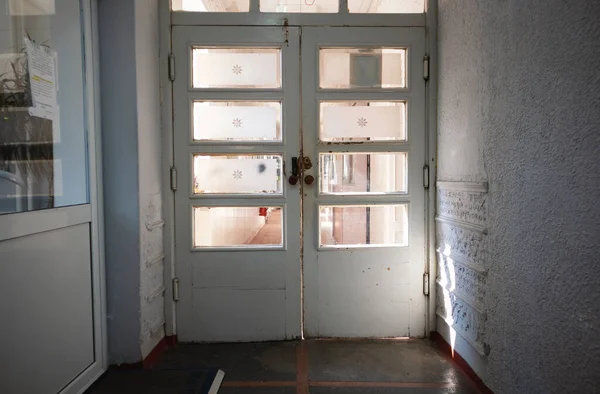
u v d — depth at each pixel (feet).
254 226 8.98
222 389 6.98
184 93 8.60
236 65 8.72
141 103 7.51
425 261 8.95
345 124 8.84
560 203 4.65
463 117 7.38
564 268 4.59
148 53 7.91
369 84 8.82
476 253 6.88
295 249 8.85
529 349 5.32
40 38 5.84
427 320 8.99
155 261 8.11
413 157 8.86
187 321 8.81
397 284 8.96
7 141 5.15
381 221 9.03
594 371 4.14
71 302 6.30
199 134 8.75
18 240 5.12
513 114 5.64
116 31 7.26
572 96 4.42
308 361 7.98
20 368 5.14
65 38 6.40
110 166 7.33
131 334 7.43
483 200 6.61
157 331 8.30
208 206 8.75
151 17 8.09
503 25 5.91
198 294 8.79
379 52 8.82
